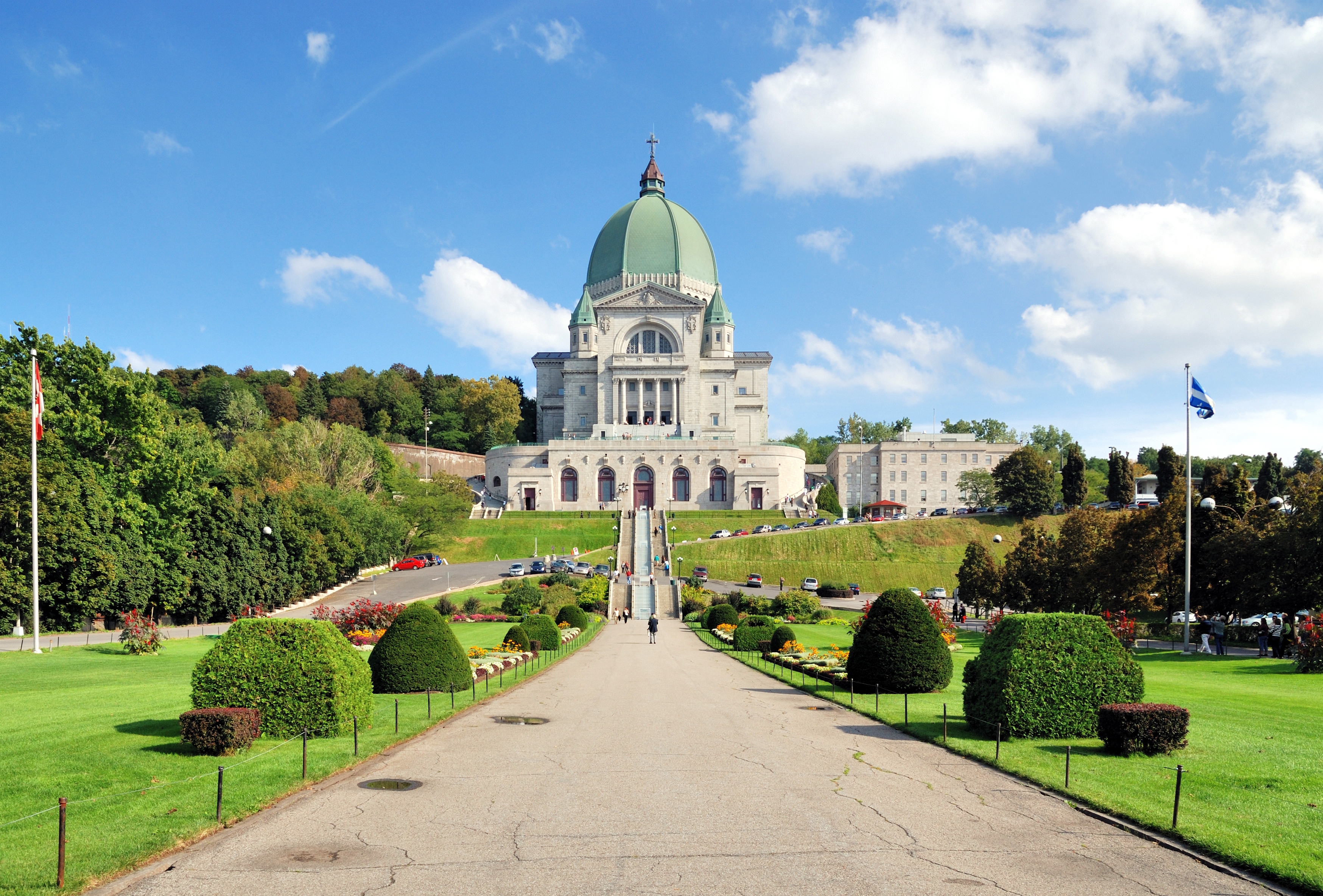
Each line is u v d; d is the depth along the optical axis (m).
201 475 80.12
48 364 66.75
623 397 159.25
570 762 19.08
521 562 112.44
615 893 11.14
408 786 16.92
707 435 162.50
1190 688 32.41
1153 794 15.69
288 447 125.38
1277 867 11.79
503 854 12.72
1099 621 22.23
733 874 11.83
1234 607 59.31
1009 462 137.50
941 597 99.62
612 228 176.62
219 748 19.19
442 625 31.09
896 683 29.98
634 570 107.75
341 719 21.25
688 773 18.05
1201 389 51.41
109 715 24.81
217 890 11.34
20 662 42.41
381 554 106.94
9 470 57.81
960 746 20.44
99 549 60.84
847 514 172.25
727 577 108.50
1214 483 75.81
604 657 49.25
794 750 20.55
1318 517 50.25
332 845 13.19
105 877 11.73
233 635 21.52
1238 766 17.92
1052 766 18.14
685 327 161.25
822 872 11.94
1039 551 72.88
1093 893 11.21
